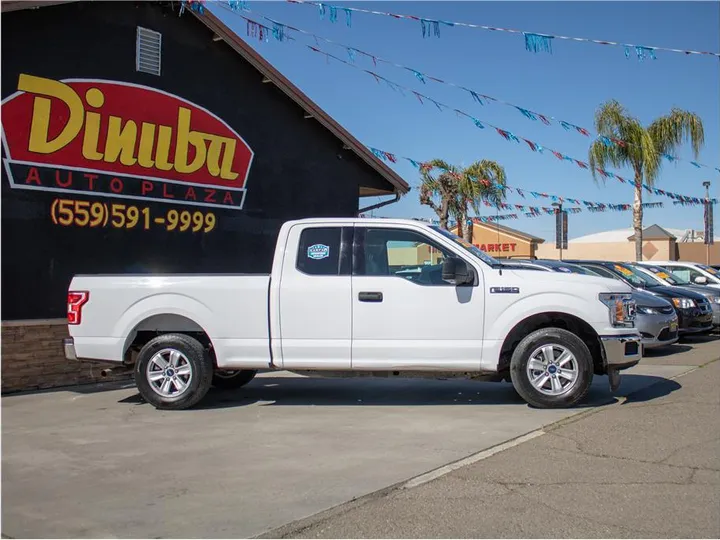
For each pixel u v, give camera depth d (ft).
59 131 30.83
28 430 22.47
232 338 25.09
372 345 24.53
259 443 20.61
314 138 43.96
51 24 30.55
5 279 29.01
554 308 24.20
